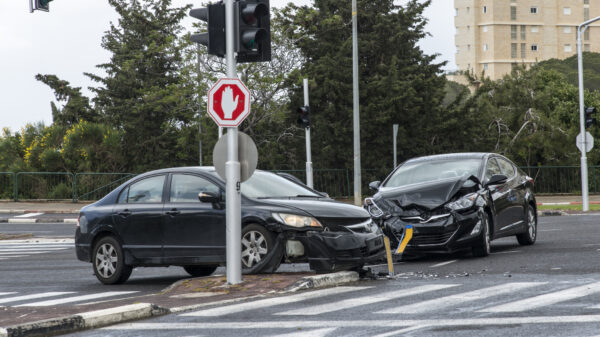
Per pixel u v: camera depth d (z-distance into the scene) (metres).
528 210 20.59
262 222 14.12
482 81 65.56
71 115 61.41
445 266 16.48
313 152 54.69
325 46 55.59
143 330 9.89
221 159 13.54
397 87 53.00
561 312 10.03
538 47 188.12
